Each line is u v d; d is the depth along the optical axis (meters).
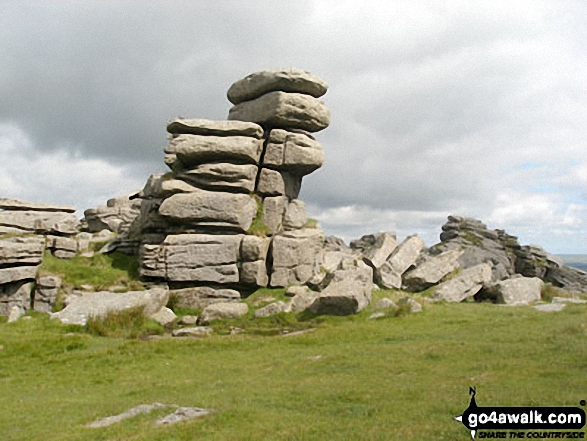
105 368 22.95
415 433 11.04
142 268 40.22
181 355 24.84
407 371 18.00
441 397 13.93
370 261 44.62
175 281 39.31
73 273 40.53
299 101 44.22
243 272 39.53
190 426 12.58
